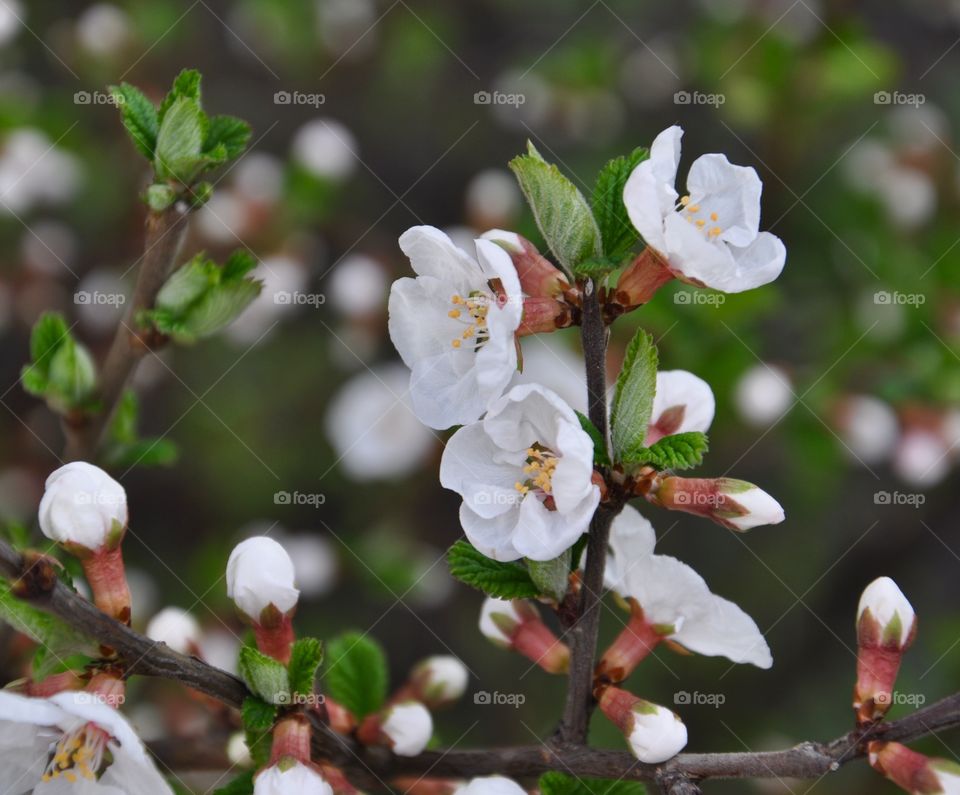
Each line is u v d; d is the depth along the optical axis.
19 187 6.90
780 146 6.93
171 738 3.85
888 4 8.41
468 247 6.86
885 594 3.10
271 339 7.89
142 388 7.62
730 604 3.17
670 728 3.02
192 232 6.59
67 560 3.72
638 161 3.02
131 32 7.32
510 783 3.08
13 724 2.83
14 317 7.53
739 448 6.64
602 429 2.91
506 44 8.56
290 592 3.13
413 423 6.76
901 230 6.92
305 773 2.87
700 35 7.21
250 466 7.66
